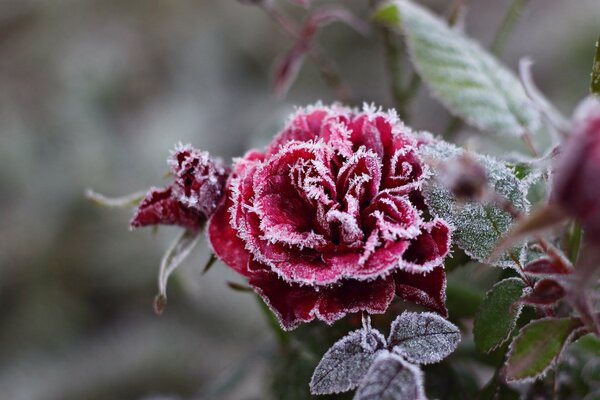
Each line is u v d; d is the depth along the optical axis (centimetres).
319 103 40
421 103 84
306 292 37
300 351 45
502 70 46
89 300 85
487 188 37
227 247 38
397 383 37
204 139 91
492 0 100
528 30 95
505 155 44
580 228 39
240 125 93
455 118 49
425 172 37
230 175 39
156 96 97
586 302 35
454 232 38
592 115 31
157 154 89
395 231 36
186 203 39
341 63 94
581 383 42
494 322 38
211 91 96
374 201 37
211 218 39
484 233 38
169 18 102
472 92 44
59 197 87
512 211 36
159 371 80
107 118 92
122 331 84
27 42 103
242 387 61
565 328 36
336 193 37
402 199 37
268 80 97
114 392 79
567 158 31
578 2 94
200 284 80
